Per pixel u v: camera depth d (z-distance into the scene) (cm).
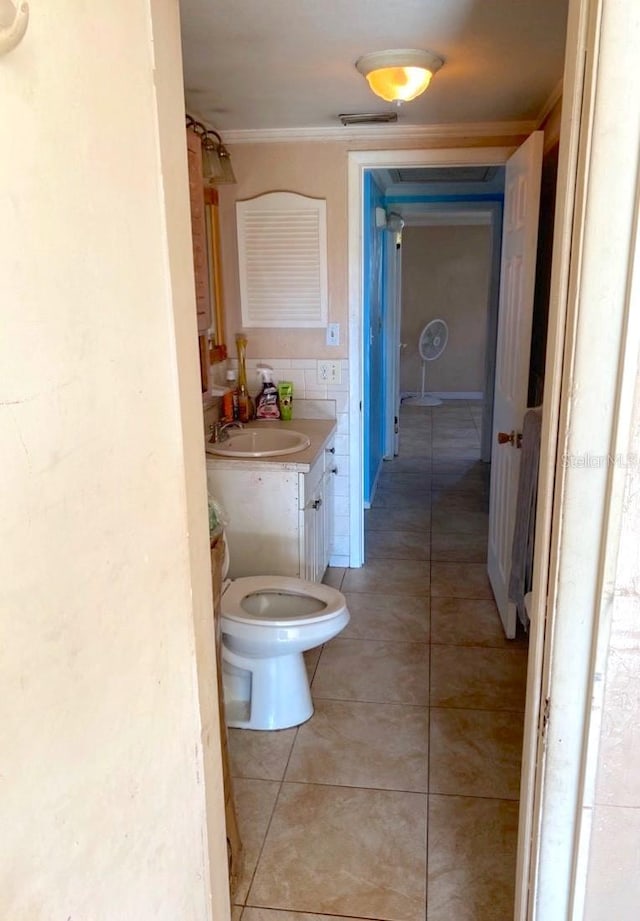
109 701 80
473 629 306
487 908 170
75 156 69
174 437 97
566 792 109
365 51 206
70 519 70
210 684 116
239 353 345
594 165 86
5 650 60
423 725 240
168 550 96
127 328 81
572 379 93
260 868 183
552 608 103
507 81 238
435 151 315
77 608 72
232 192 330
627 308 89
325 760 223
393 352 585
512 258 293
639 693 103
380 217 479
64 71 66
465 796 207
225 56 209
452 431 714
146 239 86
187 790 107
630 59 82
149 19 85
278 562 283
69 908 73
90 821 76
